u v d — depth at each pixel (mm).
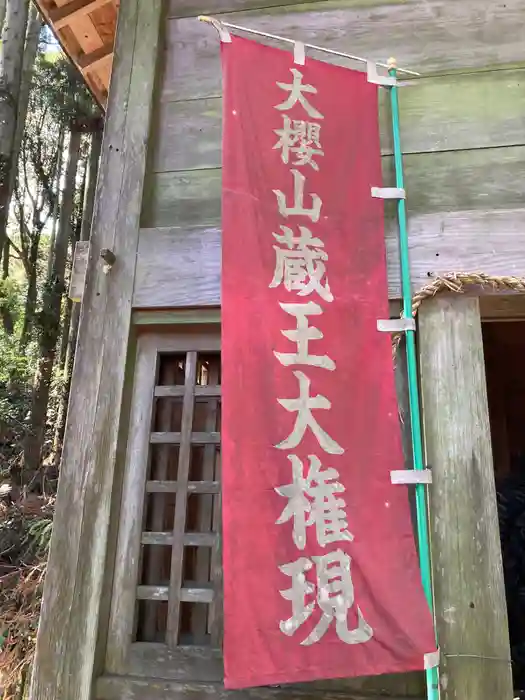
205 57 2816
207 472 2266
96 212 2564
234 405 1808
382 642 1680
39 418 8422
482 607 1885
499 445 4188
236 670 1580
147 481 2242
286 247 2031
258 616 1643
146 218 2580
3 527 5492
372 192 2188
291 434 1830
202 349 2375
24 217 11547
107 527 2143
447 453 2037
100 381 2322
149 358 2400
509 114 2469
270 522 1735
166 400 2424
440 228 2289
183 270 2404
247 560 1685
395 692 1896
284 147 2152
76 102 11125
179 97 2775
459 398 2092
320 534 1757
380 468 1864
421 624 1709
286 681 1603
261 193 2068
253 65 2213
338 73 2322
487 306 2279
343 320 2000
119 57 2826
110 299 2422
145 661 2047
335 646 1657
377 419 1914
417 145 2480
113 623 2104
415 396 2041
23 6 7922
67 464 2236
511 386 4309
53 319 9508
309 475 1805
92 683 1988
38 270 12172
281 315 1945
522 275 2189
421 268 2248
